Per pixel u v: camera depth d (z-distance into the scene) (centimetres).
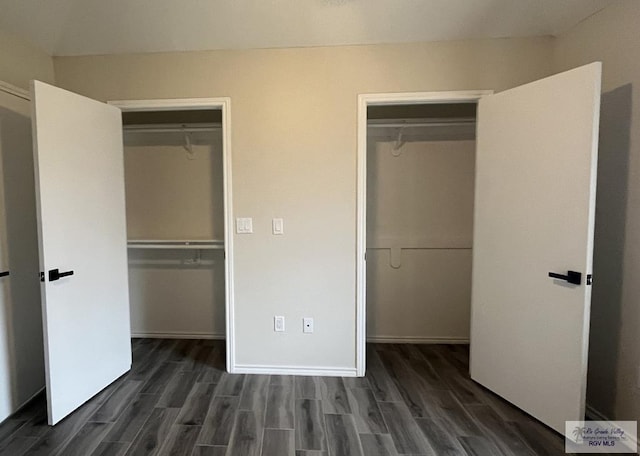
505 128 213
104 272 235
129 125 305
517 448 178
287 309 252
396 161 313
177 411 210
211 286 328
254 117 242
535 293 199
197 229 324
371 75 237
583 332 176
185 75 242
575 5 203
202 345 313
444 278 319
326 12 220
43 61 239
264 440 184
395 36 232
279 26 228
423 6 216
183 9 221
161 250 328
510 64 233
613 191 192
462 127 308
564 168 182
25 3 207
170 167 321
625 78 184
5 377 203
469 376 254
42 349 233
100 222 230
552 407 192
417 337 323
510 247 213
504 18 222
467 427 195
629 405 183
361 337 250
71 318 208
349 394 229
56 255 197
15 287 212
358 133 239
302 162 243
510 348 215
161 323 332
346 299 249
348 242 246
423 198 315
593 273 205
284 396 226
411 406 216
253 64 239
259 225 247
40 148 188
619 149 188
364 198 243
